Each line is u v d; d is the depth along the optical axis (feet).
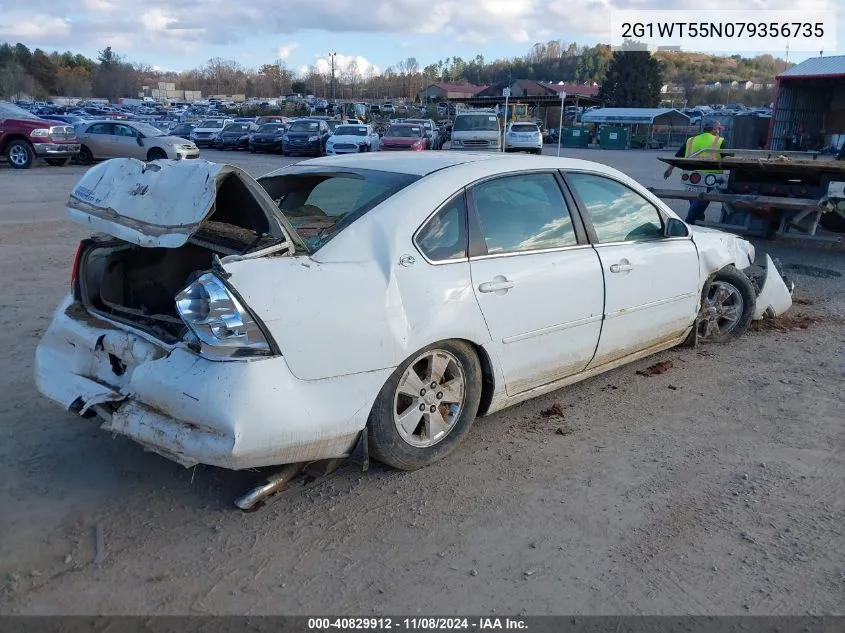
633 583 9.71
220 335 9.93
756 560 10.21
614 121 181.06
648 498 11.79
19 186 55.42
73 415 14.25
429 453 12.40
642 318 15.93
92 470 12.26
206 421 9.93
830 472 12.71
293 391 10.30
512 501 11.62
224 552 10.18
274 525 10.84
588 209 14.84
